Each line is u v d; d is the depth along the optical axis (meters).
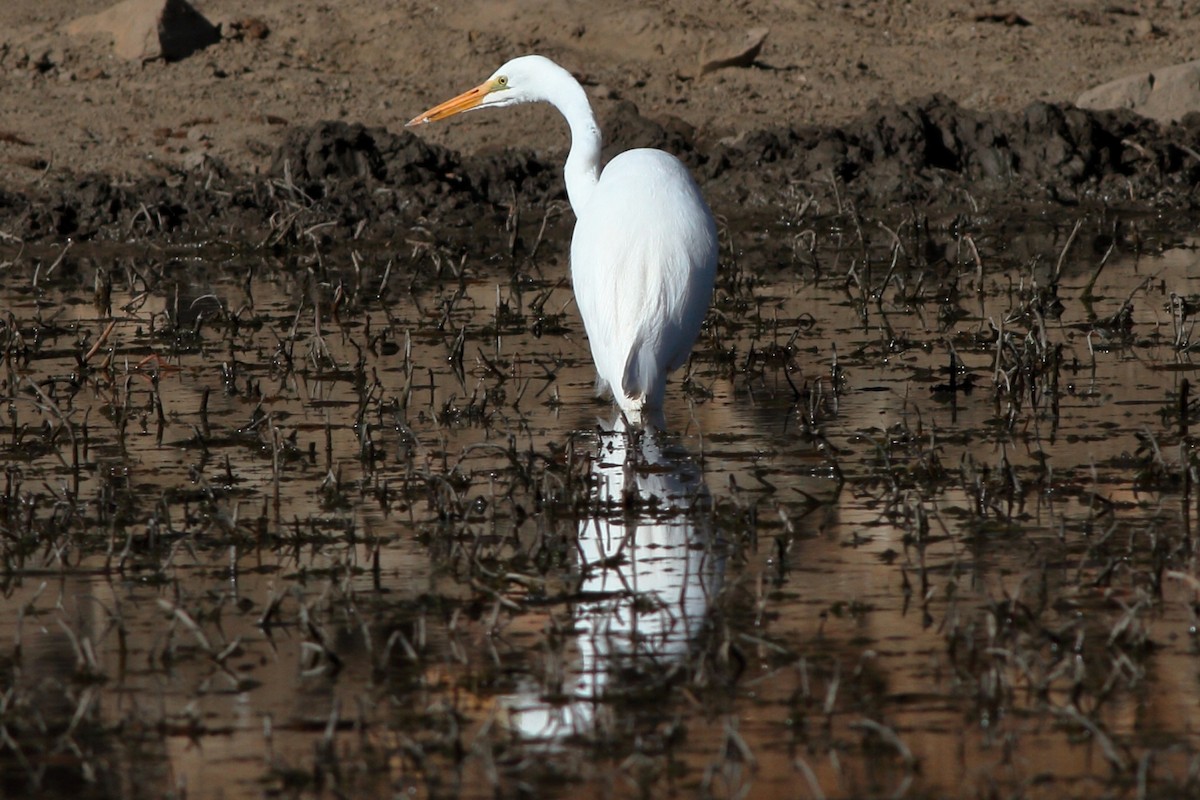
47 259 18.62
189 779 7.08
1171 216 20.20
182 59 24.86
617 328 11.20
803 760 7.18
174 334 15.10
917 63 26.19
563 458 11.24
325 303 16.39
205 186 20.09
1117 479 10.72
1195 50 26.98
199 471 11.16
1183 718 7.52
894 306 15.92
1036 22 28.30
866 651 8.21
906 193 20.94
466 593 9.02
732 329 15.12
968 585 9.04
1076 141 21.86
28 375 13.48
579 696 7.77
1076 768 7.09
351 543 9.76
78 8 26.61
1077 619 8.55
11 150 21.72
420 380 13.45
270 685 7.95
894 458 11.29
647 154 12.38
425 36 25.58
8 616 8.79
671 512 10.20
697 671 7.96
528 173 21.33
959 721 7.52
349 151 20.86
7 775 7.14
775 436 11.80
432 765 7.16
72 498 10.22
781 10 27.91
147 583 9.24
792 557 9.48
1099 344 14.29
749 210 20.70
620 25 25.88
